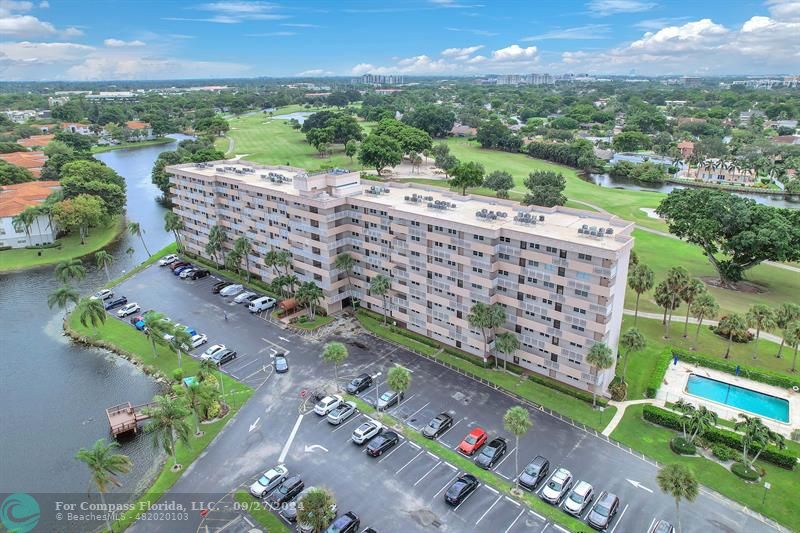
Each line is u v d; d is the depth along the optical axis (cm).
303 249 13088
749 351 11194
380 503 7375
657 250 17025
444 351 11269
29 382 10688
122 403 10000
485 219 10656
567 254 9244
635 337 9544
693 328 12188
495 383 10131
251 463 8194
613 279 8906
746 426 7888
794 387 9756
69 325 12850
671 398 9594
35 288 15400
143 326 12450
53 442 9019
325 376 10438
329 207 12100
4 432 9269
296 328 12344
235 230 15362
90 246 18875
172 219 17025
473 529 6925
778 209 14112
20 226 18488
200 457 8338
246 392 9956
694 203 14588
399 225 11506
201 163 17150
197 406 8981
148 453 8712
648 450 8331
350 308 13275
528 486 7562
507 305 10419
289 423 9094
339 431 8888
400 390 8850
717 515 7094
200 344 11706
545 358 10162
